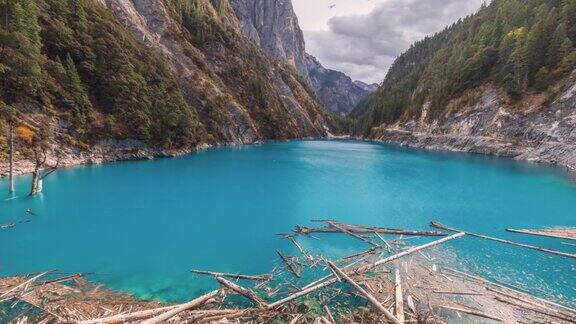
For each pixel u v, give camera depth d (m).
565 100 77.00
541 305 17.20
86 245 25.52
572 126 72.50
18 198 36.84
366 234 28.64
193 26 147.00
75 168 54.28
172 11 140.88
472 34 163.88
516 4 130.62
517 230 30.16
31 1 55.28
